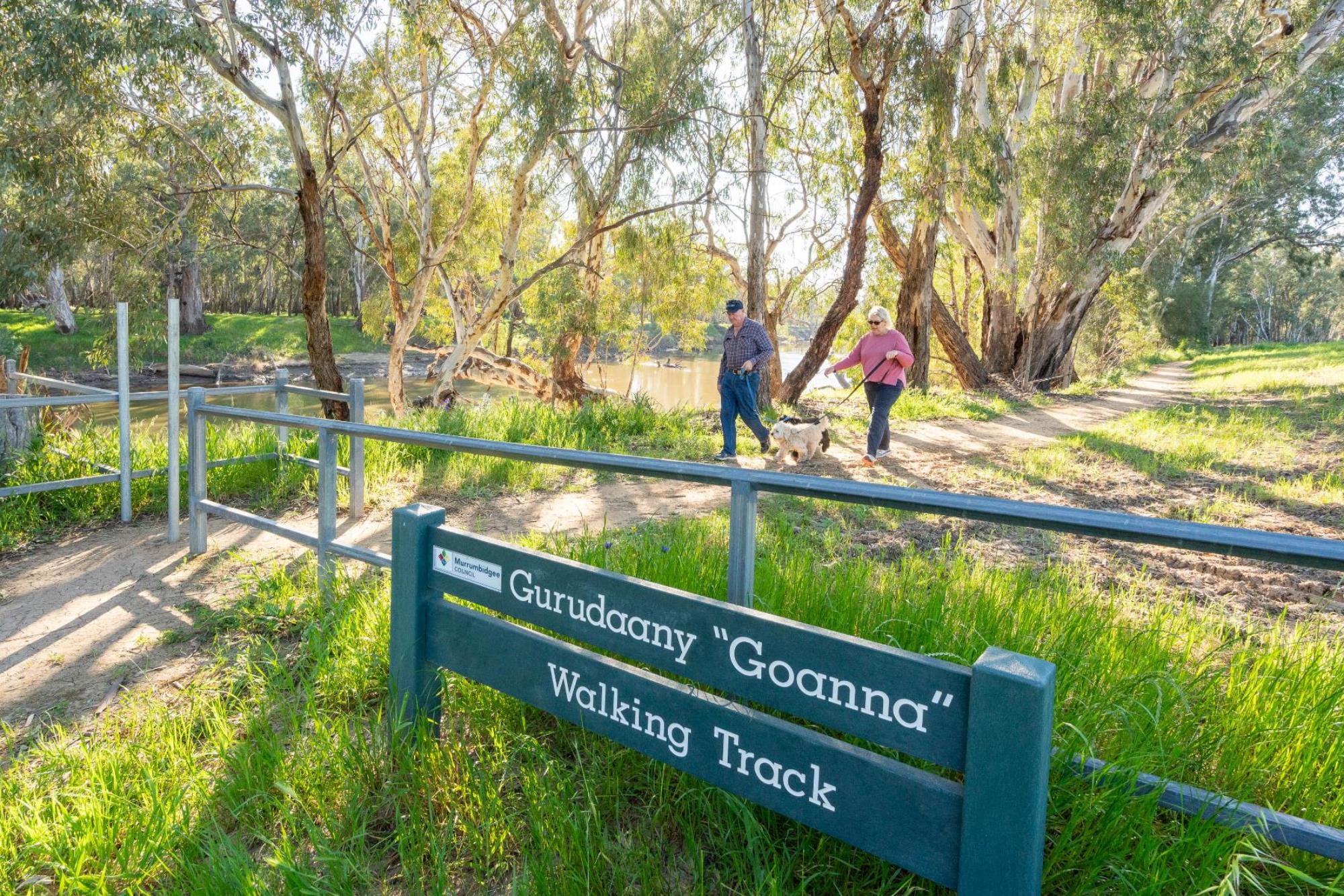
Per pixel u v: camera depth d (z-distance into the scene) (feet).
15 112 43.19
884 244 70.79
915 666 5.75
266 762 9.02
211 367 122.83
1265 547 5.21
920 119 52.70
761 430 31.76
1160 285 161.17
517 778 8.88
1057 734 7.72
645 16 50.83
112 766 9.12
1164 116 67.92
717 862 7.68
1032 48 70.59
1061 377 89.10
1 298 48.52
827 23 51.80
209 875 7.45
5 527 20.04
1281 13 66.80
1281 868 6.75
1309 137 116.78
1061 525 6.09
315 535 19.95
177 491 19.43
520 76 48.88
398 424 34.53
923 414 50.55
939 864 5.72
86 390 22.39
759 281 50.29
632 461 8.68
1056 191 70.79
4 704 11.73
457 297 79.82
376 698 11.02
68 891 7.67
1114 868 6.31
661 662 7.22
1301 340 303.27
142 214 50.55
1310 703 8.40
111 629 14.32
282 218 138.21
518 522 21.13
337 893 7.17
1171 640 10.55
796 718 8.55
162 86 44.96
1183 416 49.14
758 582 11.43
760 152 50.42
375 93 56.80
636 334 67.41
